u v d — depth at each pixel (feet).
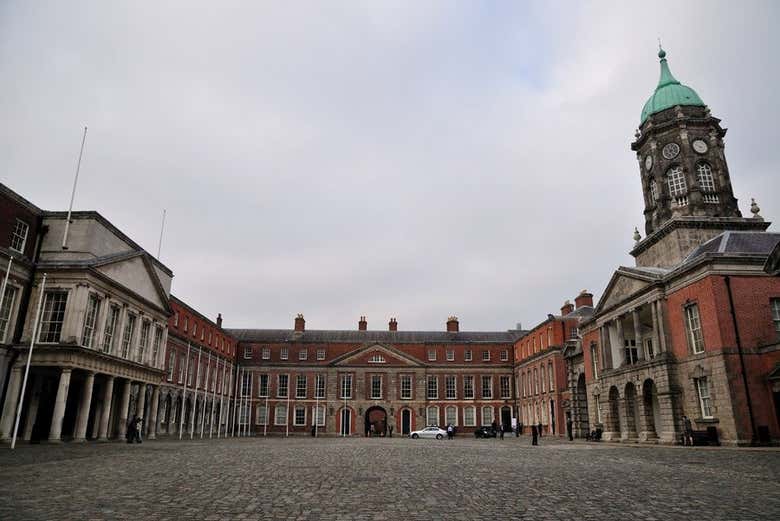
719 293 96.84
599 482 42.24
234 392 237.86
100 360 108.37
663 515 27.81
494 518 27.04
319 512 28.45
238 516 27.20
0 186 97.19
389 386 245.24
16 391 97.86
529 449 96.07
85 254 108.17
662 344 110.11
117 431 123.34
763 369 93.30
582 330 155.43
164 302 138.92
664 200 133.80
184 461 60.49
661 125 136.67
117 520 25.68
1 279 96.53
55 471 47.26
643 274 117.60
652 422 117.29
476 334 269.03
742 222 126.62
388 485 39.96
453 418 246.27
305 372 247.09
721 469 51.85
